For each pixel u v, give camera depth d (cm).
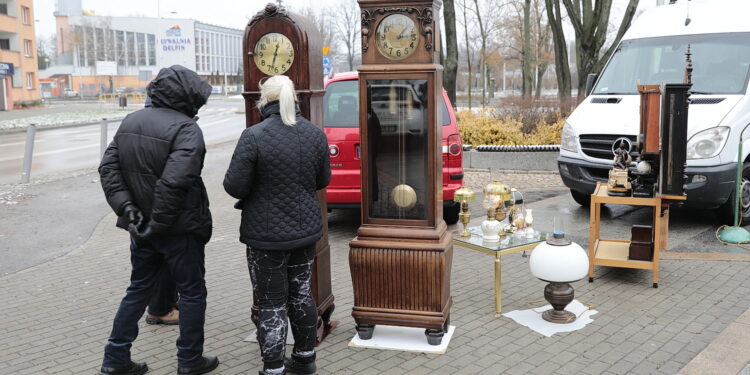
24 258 675
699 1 869
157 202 348
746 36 787
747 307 477
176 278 379
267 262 360
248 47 424
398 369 388
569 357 398
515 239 500
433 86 403
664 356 397
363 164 420
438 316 413
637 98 783
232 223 835
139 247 378
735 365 377
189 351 382
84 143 2056
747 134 712
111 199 367
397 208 421
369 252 416
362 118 420
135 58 9681
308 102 418
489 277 569
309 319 377
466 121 1377
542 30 4644
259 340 365
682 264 587
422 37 404
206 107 5056
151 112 371
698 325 445
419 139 411
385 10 407
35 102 4831
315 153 365
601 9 1532
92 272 614
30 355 418
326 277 443
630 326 445
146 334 455
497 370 382
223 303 517
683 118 500
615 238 691
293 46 416
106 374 380
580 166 775
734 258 600
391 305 421
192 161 354
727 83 750
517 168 1201
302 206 361
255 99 426
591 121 773
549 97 1680
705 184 681
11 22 4650
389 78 409
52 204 988
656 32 854
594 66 1575
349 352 415
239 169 349
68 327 469
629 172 615
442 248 407
